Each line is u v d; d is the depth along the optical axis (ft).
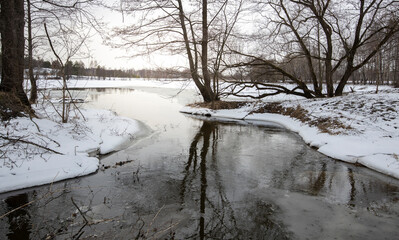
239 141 34.19
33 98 39.68
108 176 21.95
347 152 26.55
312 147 31.27
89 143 28.27
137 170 22.68
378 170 22.98
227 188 19.98
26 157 21.81
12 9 29.37
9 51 29.27
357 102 40.37
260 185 20.57
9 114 27.27
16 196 18.07
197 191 19.42
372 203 17.71
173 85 191.42
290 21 54.08
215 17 54.34
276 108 54.49
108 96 95.71
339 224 15.31
